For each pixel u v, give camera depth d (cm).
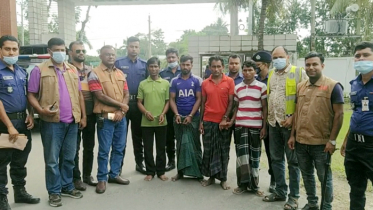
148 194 437
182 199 419
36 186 467
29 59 802
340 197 410
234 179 498
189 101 479
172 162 562
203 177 489
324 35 1570
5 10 1088
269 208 389
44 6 1541
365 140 298
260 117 422
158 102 486
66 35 1501
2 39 361
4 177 371
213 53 1399
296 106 365
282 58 378
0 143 354
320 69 337
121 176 512
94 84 436
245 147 422
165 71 559
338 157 598
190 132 480
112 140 475
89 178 475
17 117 376
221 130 446
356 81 309
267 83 409
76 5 1575
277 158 398
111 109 447
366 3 1395
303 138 350
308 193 364
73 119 407
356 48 297
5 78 365
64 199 420
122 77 464
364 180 318
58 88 391
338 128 332
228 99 447
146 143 491
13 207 394
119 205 402
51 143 393
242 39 1380
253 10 1661
